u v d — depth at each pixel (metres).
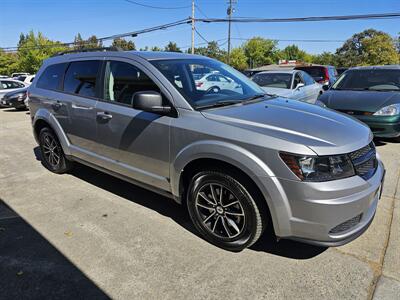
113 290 2.53
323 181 2.44
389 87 6.79
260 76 9.26
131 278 2.65
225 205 2.92
